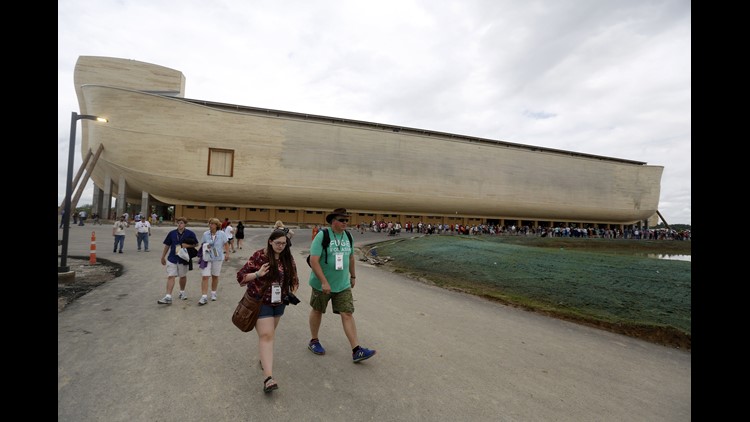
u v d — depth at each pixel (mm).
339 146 47250
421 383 3383
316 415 2707
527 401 3152
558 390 3434
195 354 3842
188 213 42094
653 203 68500
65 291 6586
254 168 42500
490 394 3240
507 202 57844
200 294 6816
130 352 3812
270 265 3277
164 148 38250
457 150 54812
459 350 4406
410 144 51750
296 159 44750
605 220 67188
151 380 3176
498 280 9133
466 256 12445
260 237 23812
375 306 6562
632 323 5773
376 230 42375
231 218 44125
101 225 29953
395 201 50969
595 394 3400
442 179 53531
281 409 2777
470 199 55312
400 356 4074
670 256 24375
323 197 46531
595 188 64125
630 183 66938
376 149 49500
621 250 27109
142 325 4770
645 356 4629
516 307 7059
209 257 6117
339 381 3332
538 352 4523
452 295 8023
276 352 4023
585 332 5578
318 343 4059
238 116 41969
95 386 3002
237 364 3619
